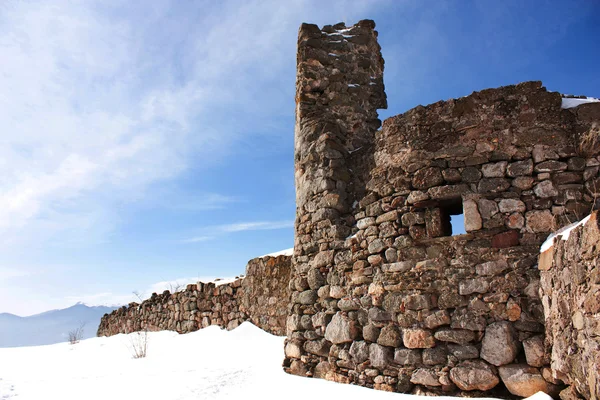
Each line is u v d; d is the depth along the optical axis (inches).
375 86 308.5
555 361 146.7
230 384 227.9
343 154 269.7
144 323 601.6
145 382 246.7
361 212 229.5
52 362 365.1
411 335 189.2
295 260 267.9
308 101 293.7
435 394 177.8
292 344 249.8
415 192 203.9
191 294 503.5
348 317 219.0
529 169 183.2
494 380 165.6
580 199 173.5
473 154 195.0
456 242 188.7
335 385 207.0
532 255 172.2
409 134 215.5
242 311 427.5
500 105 194.5
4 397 222.1
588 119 179.9
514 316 168.6
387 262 207.9
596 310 108.9
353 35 315.9
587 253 114.9
